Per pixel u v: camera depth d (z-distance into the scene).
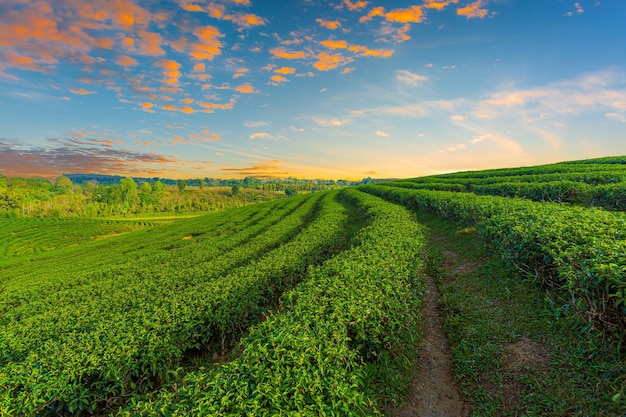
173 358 8.83
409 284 8.49
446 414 6.28
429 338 8.59
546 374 6.09
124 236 52.75
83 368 7.27
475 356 7.27
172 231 46.34
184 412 4.54
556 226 8.29
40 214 116.12
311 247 15.74
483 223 12.34
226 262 16.31
